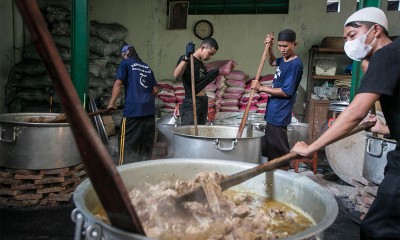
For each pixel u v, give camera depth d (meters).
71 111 0.83
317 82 6.22
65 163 2.96
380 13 1.71
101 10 6.70
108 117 5.00
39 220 2.72
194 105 3.12
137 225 0.89
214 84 5.84
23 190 3.00
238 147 2.34
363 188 3.42
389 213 1.62
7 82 5.27
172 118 5.01
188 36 6.64
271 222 1.37
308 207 1.43
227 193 1.75
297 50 6.37
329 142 1.44
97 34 5.68
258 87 3.11
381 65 1.42
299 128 4.45
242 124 2.89
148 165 1.61
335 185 4.12
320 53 5.93
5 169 2.97
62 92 0.82
